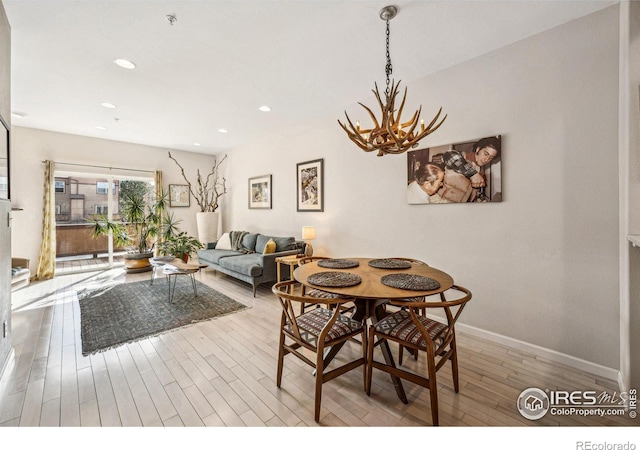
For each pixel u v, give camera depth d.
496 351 2.32
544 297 2.22
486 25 2.12
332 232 4.00
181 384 1.88
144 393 1.78
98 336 2.58
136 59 2.56
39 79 2.92
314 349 1.61
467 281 2.64
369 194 3.49
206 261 5.13
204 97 3.41
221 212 6.84
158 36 2.23
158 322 2.90
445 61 2.62
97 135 5.12
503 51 2.38
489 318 2.52
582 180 2.04
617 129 1.90
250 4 1.90
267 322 2.94
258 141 5.48
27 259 4.39
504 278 2.42
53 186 4.79
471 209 2.60
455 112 2.68
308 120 4.29
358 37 2.26
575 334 2.09
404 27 2.14
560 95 2.11
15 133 4.53
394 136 1.80
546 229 2.20
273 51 2.45
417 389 1.84
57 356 2.23
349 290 1.68
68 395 1.76
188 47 2.38
